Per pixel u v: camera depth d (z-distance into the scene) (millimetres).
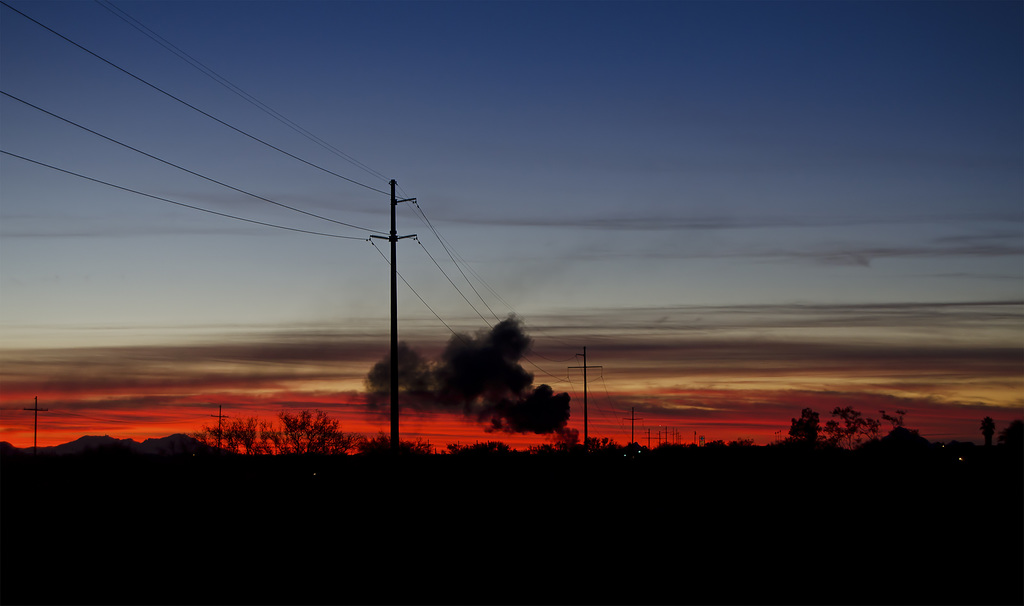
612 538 30562
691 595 18844
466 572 22031
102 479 41719
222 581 20312
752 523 36500
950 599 18594
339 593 18797
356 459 67562
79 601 17625
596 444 107312
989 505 47125
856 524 36344
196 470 53469
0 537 26109
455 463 76438
